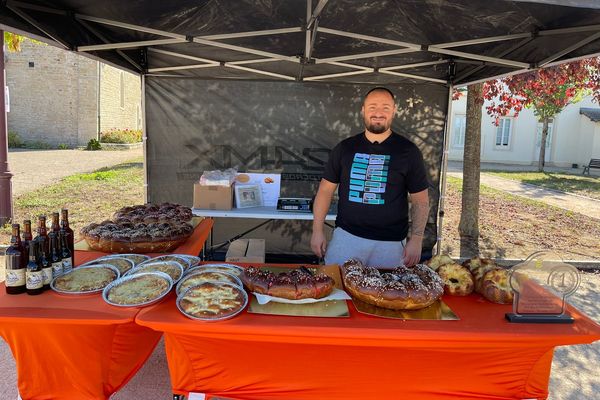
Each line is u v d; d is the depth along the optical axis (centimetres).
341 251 270
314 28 299
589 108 2242
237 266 238
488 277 209
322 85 524
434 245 547
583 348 355
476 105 649
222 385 195
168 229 279
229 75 519
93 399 198
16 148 2041
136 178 1192
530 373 194
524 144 2256
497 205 1003
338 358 189
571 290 188
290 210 435
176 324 172
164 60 500
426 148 530
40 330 186
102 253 263
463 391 194
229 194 430
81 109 2173
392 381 193
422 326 176
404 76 492
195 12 315
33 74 2117
